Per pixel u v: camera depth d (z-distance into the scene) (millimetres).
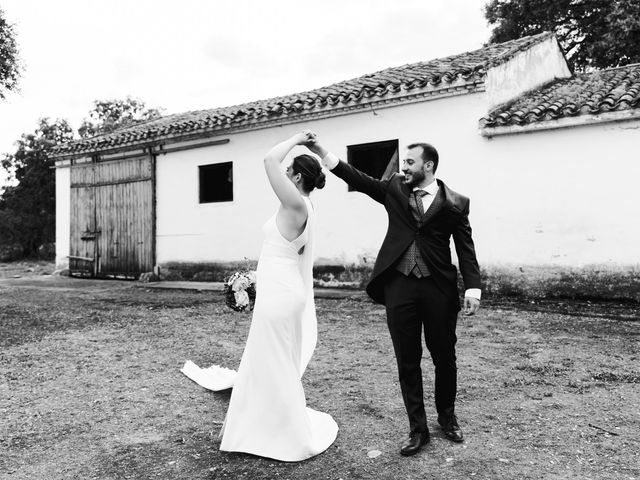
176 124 12000
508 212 8391
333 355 5395
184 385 4527
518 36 19422
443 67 10242
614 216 7562
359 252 9836
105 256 13633
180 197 12328
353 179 3250
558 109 7840
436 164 3117
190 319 7508
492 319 6918
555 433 3330
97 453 3209
